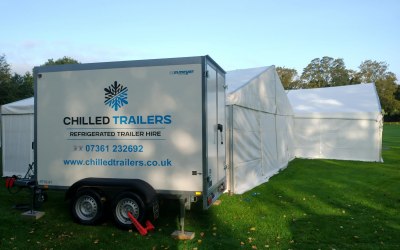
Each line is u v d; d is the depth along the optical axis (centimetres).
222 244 546
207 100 587
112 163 623
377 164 1526
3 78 3506
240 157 942
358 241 560
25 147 1113
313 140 1770
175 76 589
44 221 662
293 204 804
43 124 662
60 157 652
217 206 772
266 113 1212
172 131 591
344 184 1053
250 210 747
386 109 7950
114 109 621
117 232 600
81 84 639
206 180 577
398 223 657
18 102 1176
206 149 577
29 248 530
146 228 598
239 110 943
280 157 1401
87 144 636
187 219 675
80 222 640
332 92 2097
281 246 538
